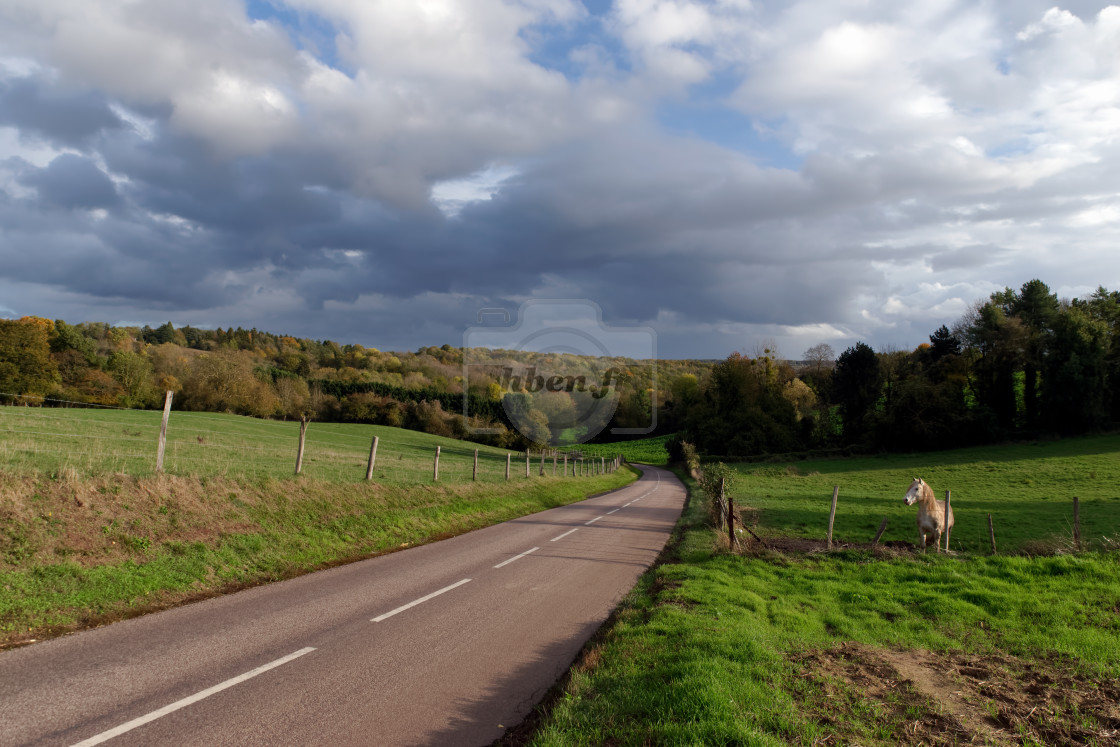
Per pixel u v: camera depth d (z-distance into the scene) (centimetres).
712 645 675
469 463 3872
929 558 1373
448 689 587
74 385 5631
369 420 7331
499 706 554
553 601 960
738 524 1694
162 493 1166
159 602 851
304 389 7300
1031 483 3800
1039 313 7431
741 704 515
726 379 8062
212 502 1241
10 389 5075
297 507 1416
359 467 2448
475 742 480
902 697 570
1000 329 7169
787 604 971
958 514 2486
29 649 639
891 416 6856
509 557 1345
